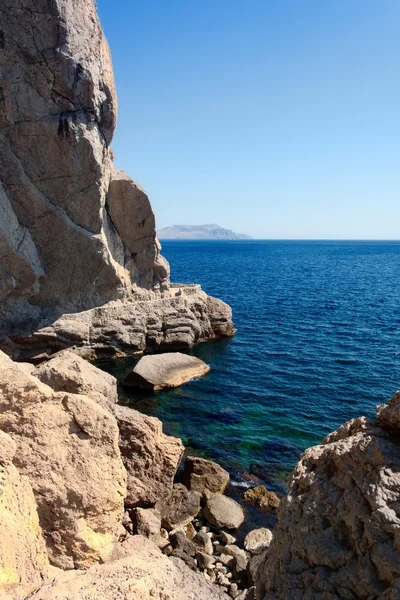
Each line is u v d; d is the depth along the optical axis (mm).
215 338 41875
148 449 15477
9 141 30844
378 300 63500
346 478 6641
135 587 6352
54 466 9984
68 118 31016
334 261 155125
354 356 36125
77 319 34656
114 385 16922
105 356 35375
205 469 18375
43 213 32875
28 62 29547
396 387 29625
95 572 6961
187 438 22719
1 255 31422
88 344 34562
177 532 14508
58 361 15227
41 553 8688
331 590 6090
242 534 15648
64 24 29016
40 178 32031
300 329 45438
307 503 6871
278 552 7043
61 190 32719
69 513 9711
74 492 9859
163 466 15758
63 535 9555
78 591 6250
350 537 6238
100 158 33281
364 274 103750
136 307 37156
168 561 7840
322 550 6371
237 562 13555
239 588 12812
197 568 13359
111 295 37812
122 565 7188
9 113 30047
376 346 38844
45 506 9625
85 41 30672
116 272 36875
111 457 10789
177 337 37938
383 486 6090
